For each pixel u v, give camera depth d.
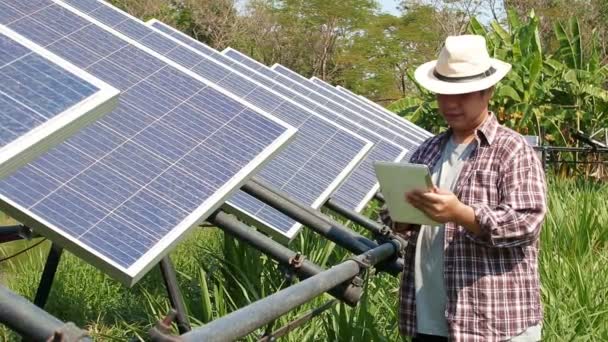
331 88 13.27
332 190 6.32
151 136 4.17
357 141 7.16
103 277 8.12
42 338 2.33
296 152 6.62
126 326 6.12
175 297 5.06
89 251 3.19
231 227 5.00
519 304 4.03
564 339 5.50
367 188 7.87
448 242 4.09
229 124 4.56
